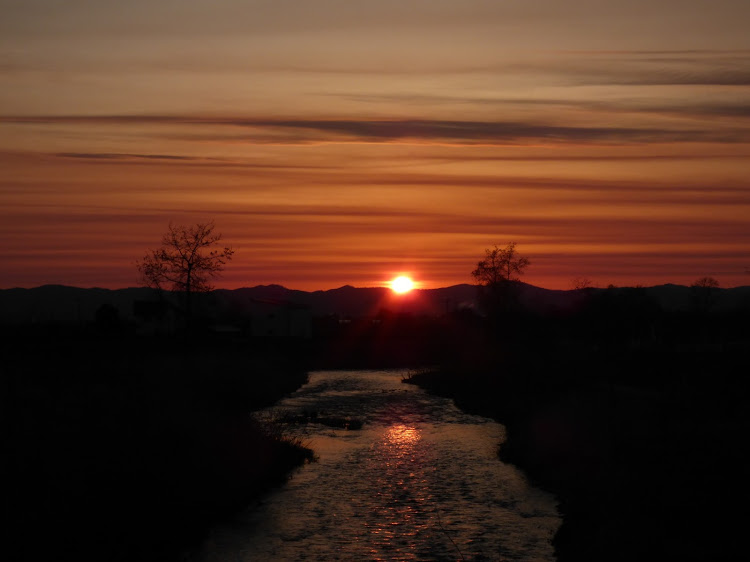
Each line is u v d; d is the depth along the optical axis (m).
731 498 19.67
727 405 33.28
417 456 32.94
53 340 73.00
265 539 21.11
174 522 20.53
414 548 20.36
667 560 16.72
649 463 24.11
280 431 35.09
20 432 22.44
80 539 17.30
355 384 71.19
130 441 23.45
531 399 46.59
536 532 21.72
